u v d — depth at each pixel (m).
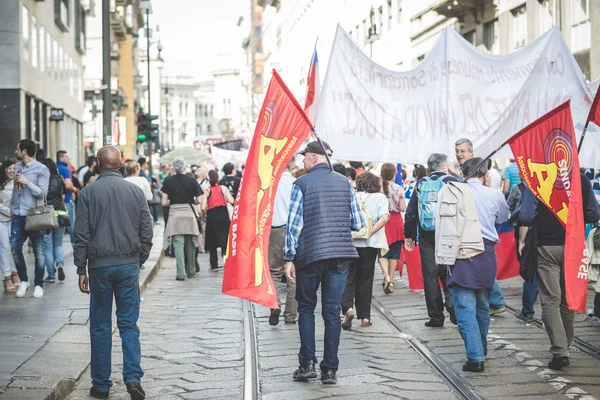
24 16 27.08
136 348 7.35
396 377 7.86
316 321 10.87
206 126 187.88
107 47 17.78
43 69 30.97
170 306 12.59
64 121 37.34
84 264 7.42
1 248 12.41
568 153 7.89
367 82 12.39
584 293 7.77
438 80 12.51
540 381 7.59
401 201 13.12
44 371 7.66
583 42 25.83
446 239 8.15
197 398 7.26
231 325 10.86
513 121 12.73
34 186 11.80
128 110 66.50
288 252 7.73
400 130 12.46
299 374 7.77
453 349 9.06
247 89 132.75
